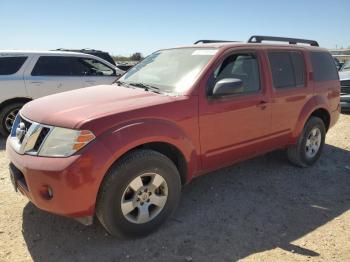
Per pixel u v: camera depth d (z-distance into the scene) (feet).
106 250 10.82
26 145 10.55
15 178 10.88
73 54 27.27
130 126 10.58
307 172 17.66
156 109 11.35
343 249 11.05
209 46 14.46
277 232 12.00
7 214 12.85
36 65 25.48
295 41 18.29
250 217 12.99
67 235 11.58
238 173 17.22
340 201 14.52
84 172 9.75
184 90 12.50
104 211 10.46
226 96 13.35
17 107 24.73
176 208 12.55
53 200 9.91
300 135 17.26
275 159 19.24
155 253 10.72
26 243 11.12
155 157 11.10
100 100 11.78
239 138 14.15
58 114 10.62
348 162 19.42
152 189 11.38
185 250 10.89
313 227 12.38
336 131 26.45
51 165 9.79
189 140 12.19
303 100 16.98
